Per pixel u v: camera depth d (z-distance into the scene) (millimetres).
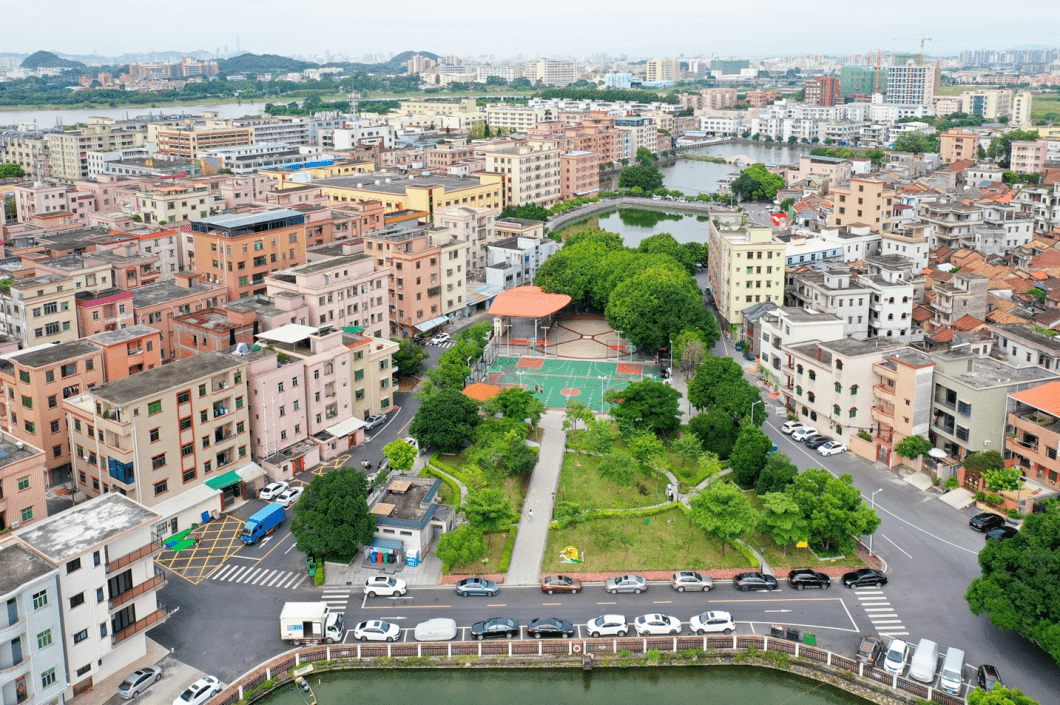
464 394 164625
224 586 118500
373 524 122750
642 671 105188
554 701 102938
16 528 113812
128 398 126750
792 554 124500
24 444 119062
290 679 102750
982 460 138875
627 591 116625
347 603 114750
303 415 155500
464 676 105000
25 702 89062
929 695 97250
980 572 120000
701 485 145125
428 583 119188
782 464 135750
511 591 117250
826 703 102375
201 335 170875
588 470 151750
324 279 184875
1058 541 104938
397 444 142625
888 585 117375
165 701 96438
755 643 105312
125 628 101188
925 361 148750
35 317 168375
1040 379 144500
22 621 87500
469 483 143250
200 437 137500
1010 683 97688
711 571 120625
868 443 155000
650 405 159625
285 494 140750
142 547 101562
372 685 104250
